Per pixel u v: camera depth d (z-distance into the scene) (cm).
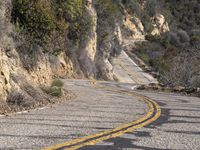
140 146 930
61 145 888
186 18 19150
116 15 10344
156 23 16325
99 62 7581
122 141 980
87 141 952
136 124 1280
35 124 1196
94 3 7850
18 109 1554
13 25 2261
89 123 1266
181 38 15238
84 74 6469
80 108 1731
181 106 2023
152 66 10481
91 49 6869
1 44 1841
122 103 2070
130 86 4822
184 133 1158
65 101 2078
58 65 5353
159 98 2591
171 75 4234
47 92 2178
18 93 1645
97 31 7756
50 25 2598
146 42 13562
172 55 7762
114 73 8625
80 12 5909
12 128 1102
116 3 13650
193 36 15975
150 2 16638
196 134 1151
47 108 1675
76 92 2911
